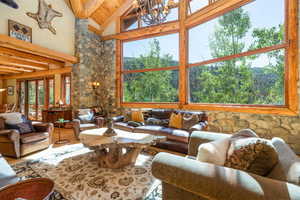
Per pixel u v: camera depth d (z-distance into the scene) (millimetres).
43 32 4727
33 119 7676
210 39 4086
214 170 985
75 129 4043
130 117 4496
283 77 2914
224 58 3756
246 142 1128
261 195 787
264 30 3129
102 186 1909
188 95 4586
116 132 2869
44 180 1281
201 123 3318
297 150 2729
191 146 2018
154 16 2594
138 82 5527
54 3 5039
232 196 847
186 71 4582
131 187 1894
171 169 1088
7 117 3135
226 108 3676
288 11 2777
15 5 3770
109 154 2367
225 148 1311
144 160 2695
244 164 1067
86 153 3037
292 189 776
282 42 2902
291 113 2760
